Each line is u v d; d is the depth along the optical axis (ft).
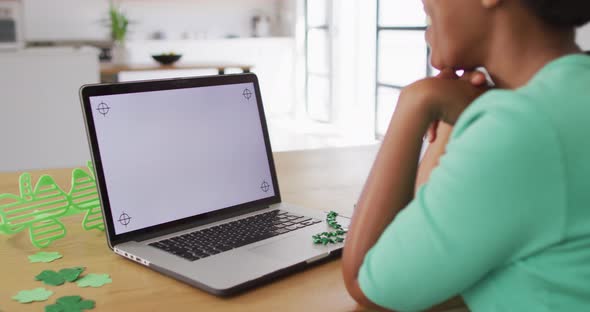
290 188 4.54
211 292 2.72
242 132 3.95
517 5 2.16
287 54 26.73
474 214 1.96
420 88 2.49
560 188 1.93
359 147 5.97
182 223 3.56
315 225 3.59
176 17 26.96
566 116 1.94
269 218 3.74
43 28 25.16
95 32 25.76
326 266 3.09
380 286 2.21
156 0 26.53
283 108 27.22
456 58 2.31
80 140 14.24
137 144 3.48
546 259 2.02
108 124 3.39
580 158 1.93
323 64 25.75
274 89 26.89
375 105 21.90
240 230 3.51
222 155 3.83
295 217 3.76
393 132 2.50
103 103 3.39
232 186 3.83
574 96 1.98
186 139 3.69
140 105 3.54
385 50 21.13
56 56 13.61
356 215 2.51
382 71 21.44
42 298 2.71
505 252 2.02
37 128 13.87
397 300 2.19
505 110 1.97
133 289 2.81
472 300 2.31
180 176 3.61
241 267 2.93
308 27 26.66
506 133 1.93
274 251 3.15
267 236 3.39
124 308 2.61
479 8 2.19
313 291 2.78
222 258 3.06
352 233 2.48
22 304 2.66
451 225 2.00
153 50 24.81
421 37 19.11
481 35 2.24
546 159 1.91
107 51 24.71
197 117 3.76
